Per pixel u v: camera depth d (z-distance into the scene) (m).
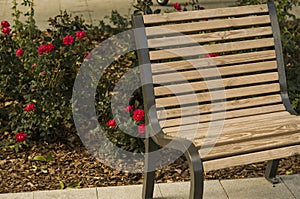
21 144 4.71
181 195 4.10
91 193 4.09
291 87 4.91
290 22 5.75
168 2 8.85
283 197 4.09
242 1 5.43
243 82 4.11
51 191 4.11
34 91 5.04
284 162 4.60
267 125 3.80
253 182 4.26
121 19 6.23
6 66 5.12
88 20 7.93
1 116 5.06
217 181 4.26
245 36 4.14
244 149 3.46
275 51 4.18
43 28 7.50
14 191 4.16
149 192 3.99
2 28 5.18
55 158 4.61
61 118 4.79
